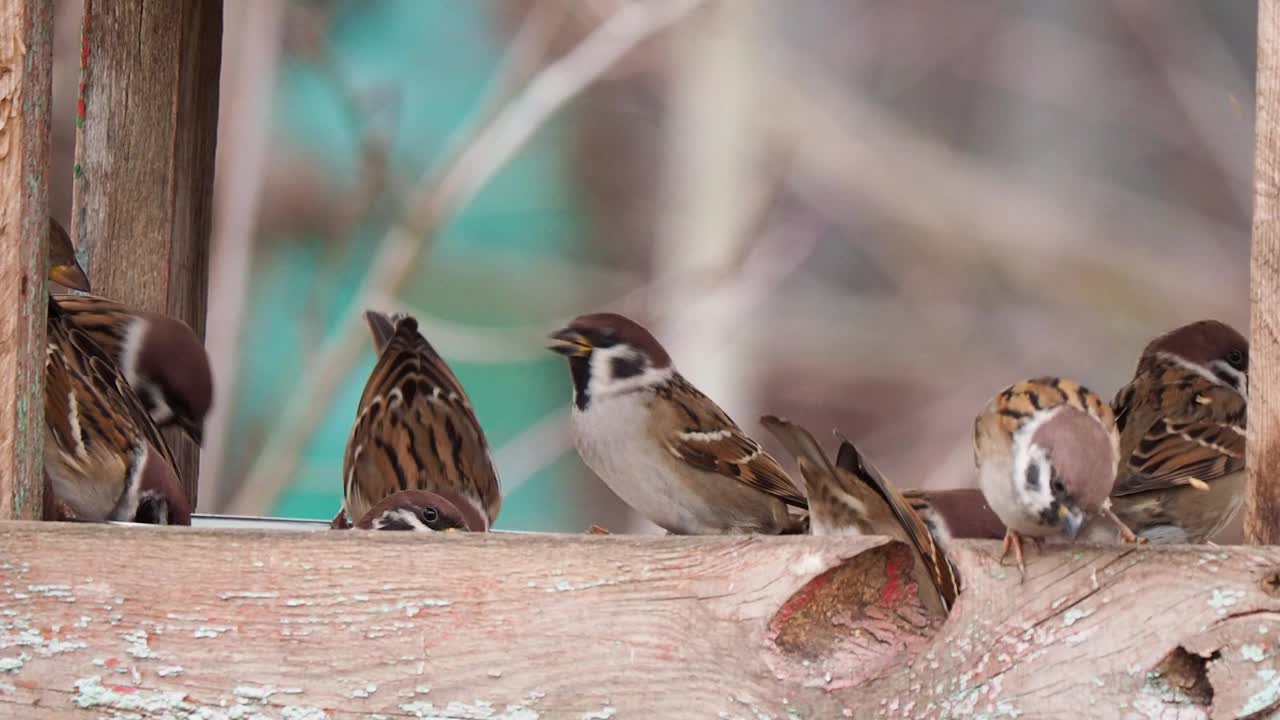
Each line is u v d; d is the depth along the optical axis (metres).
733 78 20.58
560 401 18.77
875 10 21.19
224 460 16.67
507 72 17.73
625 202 20.45
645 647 6.65
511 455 17.52
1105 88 21.48
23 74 7.06
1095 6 22.11
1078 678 6.44
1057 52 21.52
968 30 21.42
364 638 6.75
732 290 19.28
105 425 8.15
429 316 18.95
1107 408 7.04
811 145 20.62
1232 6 21.64
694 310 19.09
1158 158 21.36
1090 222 21.03
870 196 20.61
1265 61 6.82
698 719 6.59
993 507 6.95
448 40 19.67
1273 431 6.70
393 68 19.45
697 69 20.56
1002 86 21.41
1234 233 21.05
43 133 7.18
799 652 6.60
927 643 6.54
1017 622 6.49
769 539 6.64
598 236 20.31
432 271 19.62
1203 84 21.44
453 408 10.25
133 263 9.98
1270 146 6.79
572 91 17.58
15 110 7.05
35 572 6.80
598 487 18.48
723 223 20.20
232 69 16.94
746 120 20.58
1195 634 6.39
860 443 19.61
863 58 21.16
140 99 10.02
